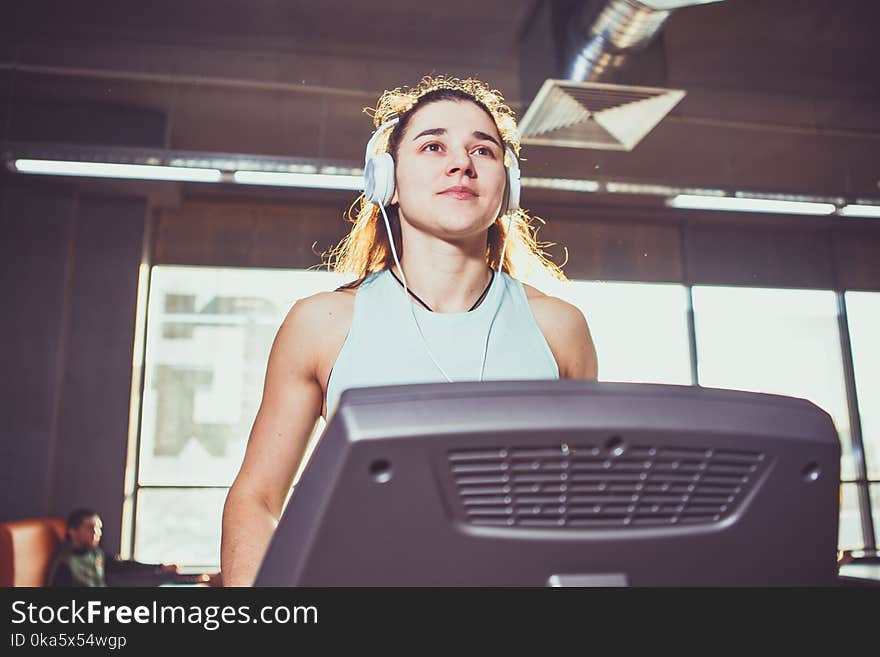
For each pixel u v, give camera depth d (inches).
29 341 234.8
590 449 14.0
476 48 198.2
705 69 210.7
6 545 161.5
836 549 15.8
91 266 245.9
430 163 34.6
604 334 285.6
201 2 183.8
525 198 281.0
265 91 217.8
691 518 14.8
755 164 261.7
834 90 222.4
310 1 182.7
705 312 292.0
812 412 15.4
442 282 36.0
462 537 14.0
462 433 13.4
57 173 177.5
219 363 261.1
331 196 273.0
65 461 233.9
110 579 154.3
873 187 272.2
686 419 14.2
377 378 33.2
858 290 300.4
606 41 147.7
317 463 13.8
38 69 207.5
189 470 252.4
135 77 211.6
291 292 269.7
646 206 288.0
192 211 270.8
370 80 213.8
